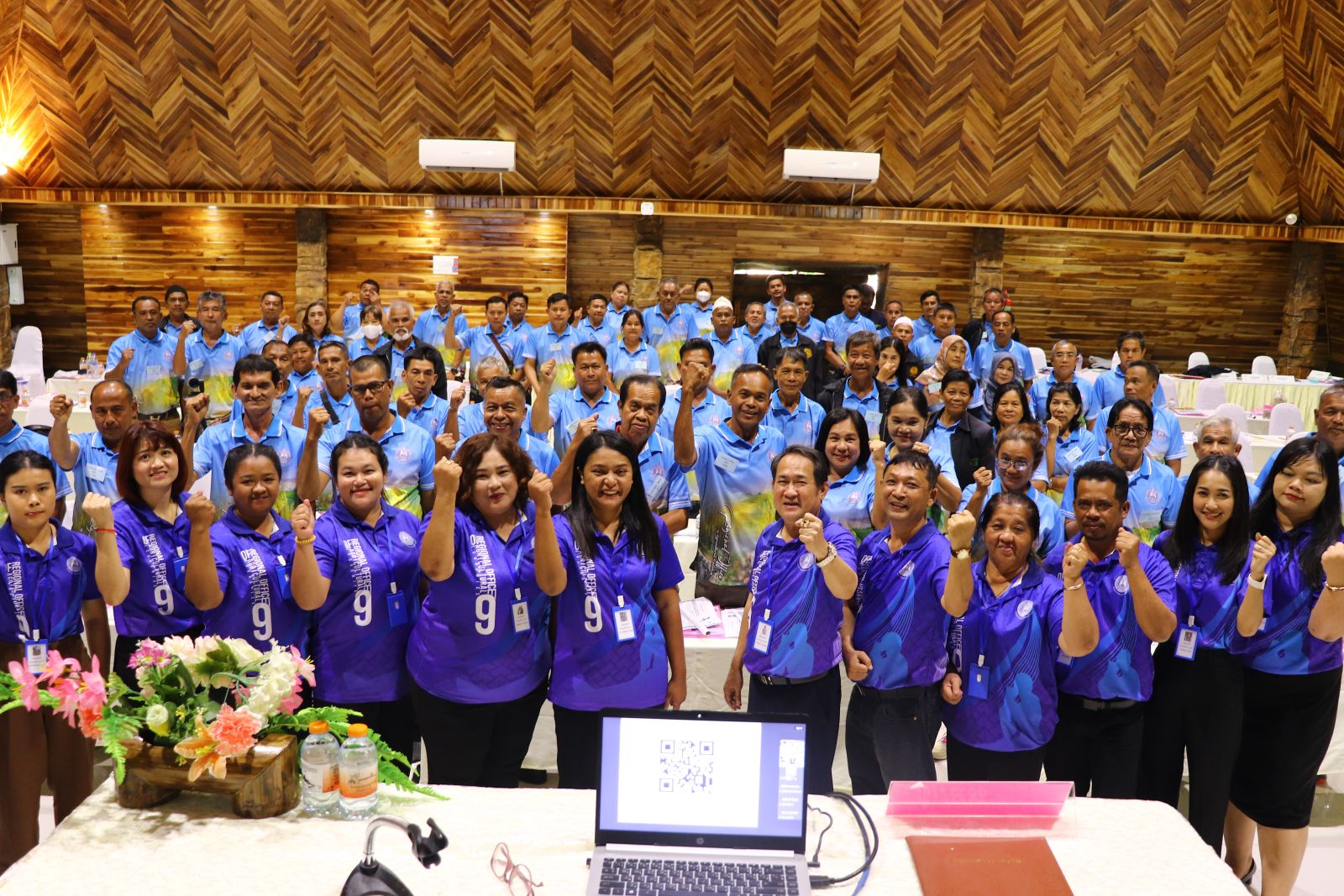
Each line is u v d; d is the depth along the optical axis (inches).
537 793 107.6
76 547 140.1
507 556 131.4
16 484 133.5
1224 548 137.9
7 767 135.6
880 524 164.2
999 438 175.5
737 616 176.4
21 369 411.5
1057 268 555.8
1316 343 591.5
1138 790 144.6
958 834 100.9
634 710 97.0
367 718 138.0
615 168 482.0
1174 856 98.0
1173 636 139.7
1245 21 422.0
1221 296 563.2
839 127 463.2
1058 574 146.4
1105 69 439.8
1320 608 131.0
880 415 253.9
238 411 213.9
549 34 426.6
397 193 492.7
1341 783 185.5
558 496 174.1
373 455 135.7
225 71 438.3
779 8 417.7
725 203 496.1
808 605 132.0
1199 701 138.6
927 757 134.6
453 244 521.0
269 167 479.5
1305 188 490.9
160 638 144.6
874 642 134.1
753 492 184.4
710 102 452.8
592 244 533.3
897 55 434.3
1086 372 489.7
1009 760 130.7
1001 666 129.3
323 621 135.4
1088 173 485.4
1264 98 454.3
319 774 101.0
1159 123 462.9
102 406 195.2
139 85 442.9
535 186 490.6
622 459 130.3
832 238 538.9
